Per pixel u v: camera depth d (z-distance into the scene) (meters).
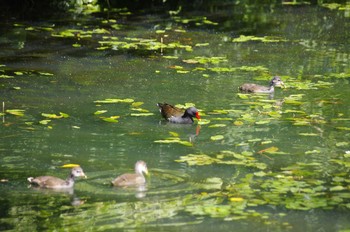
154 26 25.84
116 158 13.28
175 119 15.60
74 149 13.73
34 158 13.21
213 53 21.92
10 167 12.73
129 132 14.88
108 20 26.72
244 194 11.62
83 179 12.21
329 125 15.34
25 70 19.62
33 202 11.25
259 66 20.19
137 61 20.84
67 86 18.19
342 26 26.14
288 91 18.05
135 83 18.56
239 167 12.93
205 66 20.39
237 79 19.12
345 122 15.53
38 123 15.27
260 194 11.66
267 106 16.59
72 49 22.20
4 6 29.16
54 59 20.94
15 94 17.39
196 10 29.38
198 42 23.41
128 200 11.34
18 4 29.53
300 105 16.80
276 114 16.06
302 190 11.78
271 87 17.92
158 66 20.31
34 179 11.93
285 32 25.12
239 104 16.91
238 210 11.02
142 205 11.17
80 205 11.14
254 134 14.80
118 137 14.54
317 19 27.47
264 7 30.19
